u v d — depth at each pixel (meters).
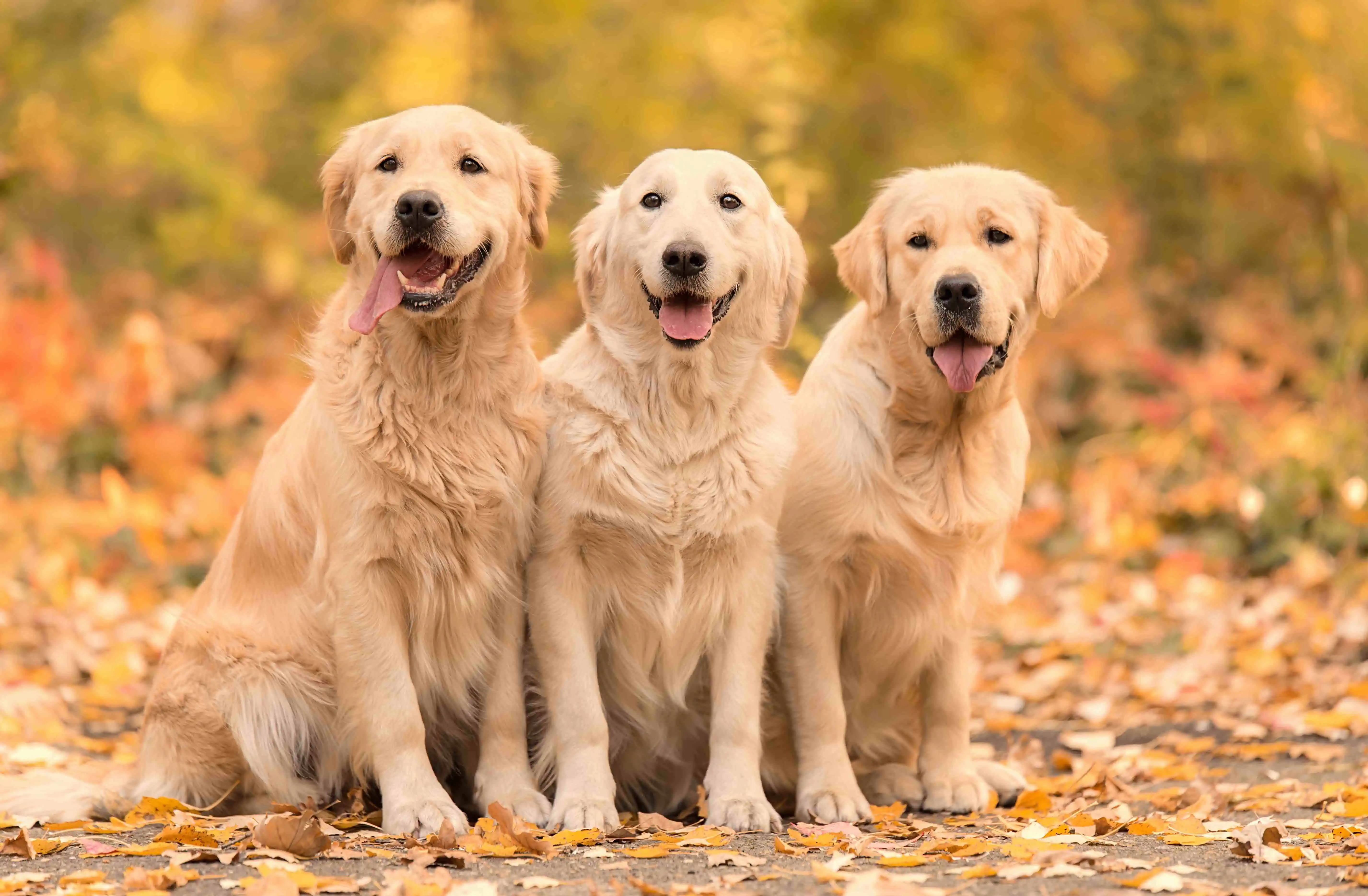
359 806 4.63
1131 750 5.75
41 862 3.86
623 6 13.96
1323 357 11.48
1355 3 12.61
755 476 4.55
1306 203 12.45
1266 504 9.07
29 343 10.28
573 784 4.40
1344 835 4.04
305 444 4.72
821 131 13.33
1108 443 11.05
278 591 4.78
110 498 9.26
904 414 4.83
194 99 14.09
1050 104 13.80
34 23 13.66
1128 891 3.39
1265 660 6.97
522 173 4.89
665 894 3.39
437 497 4.45
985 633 7.33
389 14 14.76
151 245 13.61
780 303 4.90
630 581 4.59
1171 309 12.80
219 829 4.12
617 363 4.58
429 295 4.34
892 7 13.34
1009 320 4.78
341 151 4.91
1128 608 8.26
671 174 4.63
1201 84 13.07
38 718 6.16
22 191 12.96
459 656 4.63
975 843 3.99
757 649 4.60
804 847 4.06
